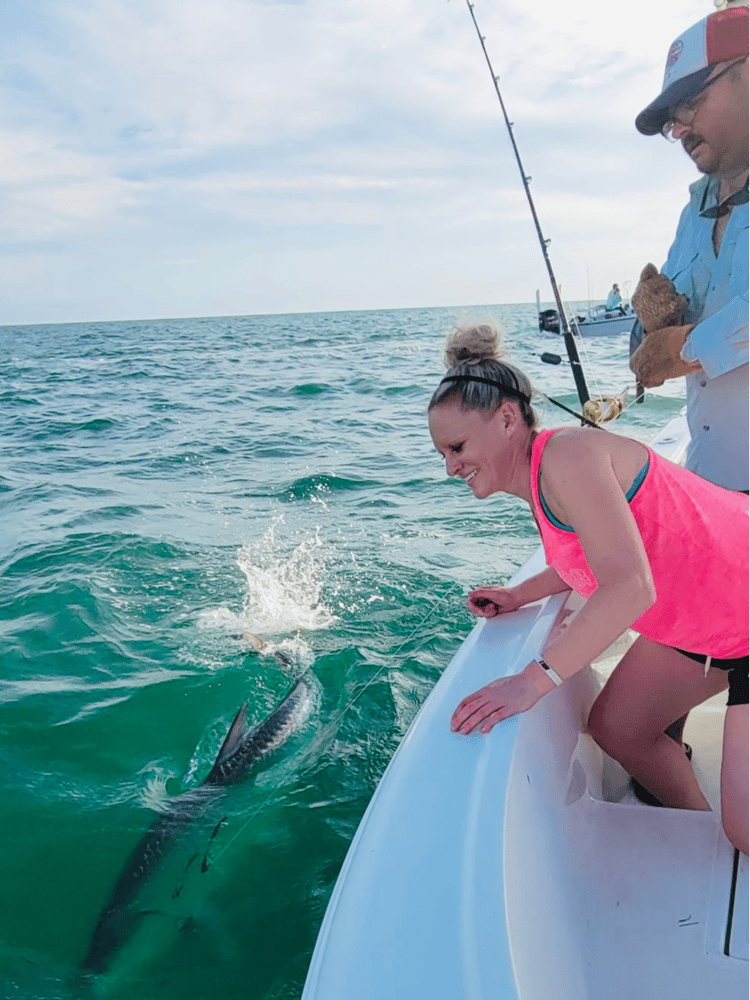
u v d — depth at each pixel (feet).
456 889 4.12
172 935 8.23
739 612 5.77
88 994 7.65
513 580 8.41
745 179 6.81
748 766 5.74
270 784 10.66
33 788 10.88
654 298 7.86
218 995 7.57
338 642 14.75
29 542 20.83
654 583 5.76
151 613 16.25
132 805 10.55
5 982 7.79
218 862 9.23
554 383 31.48
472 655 6.56
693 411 8.21
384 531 20.63
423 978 3.65
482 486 5.81
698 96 6.15
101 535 21.06
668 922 5.55
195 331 228.02
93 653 14.64
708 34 5.94
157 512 23.45
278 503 23.97
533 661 5.50
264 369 77.41
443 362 5.81
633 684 6.70
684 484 5.76
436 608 15.89
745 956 5.27
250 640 14.35
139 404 51.39
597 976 5.18
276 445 33.68
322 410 44.42
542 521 5.72
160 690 13.37
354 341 133.59
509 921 3.90
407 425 37.88
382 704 12.60
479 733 5.37
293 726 11.91
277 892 8.79
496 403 5.52
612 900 5.74
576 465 5.30
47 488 27.27
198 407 48.06
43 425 43.27
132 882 8.92
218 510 23.40
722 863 6.07
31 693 13.30
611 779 7.63
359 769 11.00
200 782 11.07
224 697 13.17
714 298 7.61
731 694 5.98
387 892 4.22
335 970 3.84
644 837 6.36
